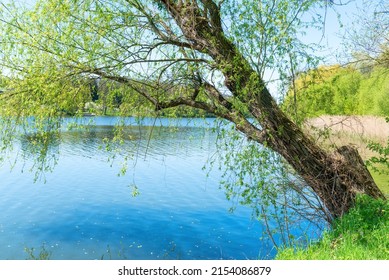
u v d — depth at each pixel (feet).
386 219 24.72
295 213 30.01
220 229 40.78
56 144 27.73
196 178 68.85
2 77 24.71
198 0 26.35
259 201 27.81
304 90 26.66
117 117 26.12
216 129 25.48
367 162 30.30
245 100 24.99
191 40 25.98
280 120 26.91
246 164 25.31
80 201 52.24
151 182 65.36
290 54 24.07
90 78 25.39
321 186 28.68
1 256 33.53
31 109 25.27
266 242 36.27
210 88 26.96
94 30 23.71
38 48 24.16
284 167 28.48
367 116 95.96
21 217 44.88
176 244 36.78
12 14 24.22
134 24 24.66
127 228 41.47
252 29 23.24
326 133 29.09
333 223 27.84
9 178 65.72
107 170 75.72
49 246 36.22
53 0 22.72
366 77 52.01
